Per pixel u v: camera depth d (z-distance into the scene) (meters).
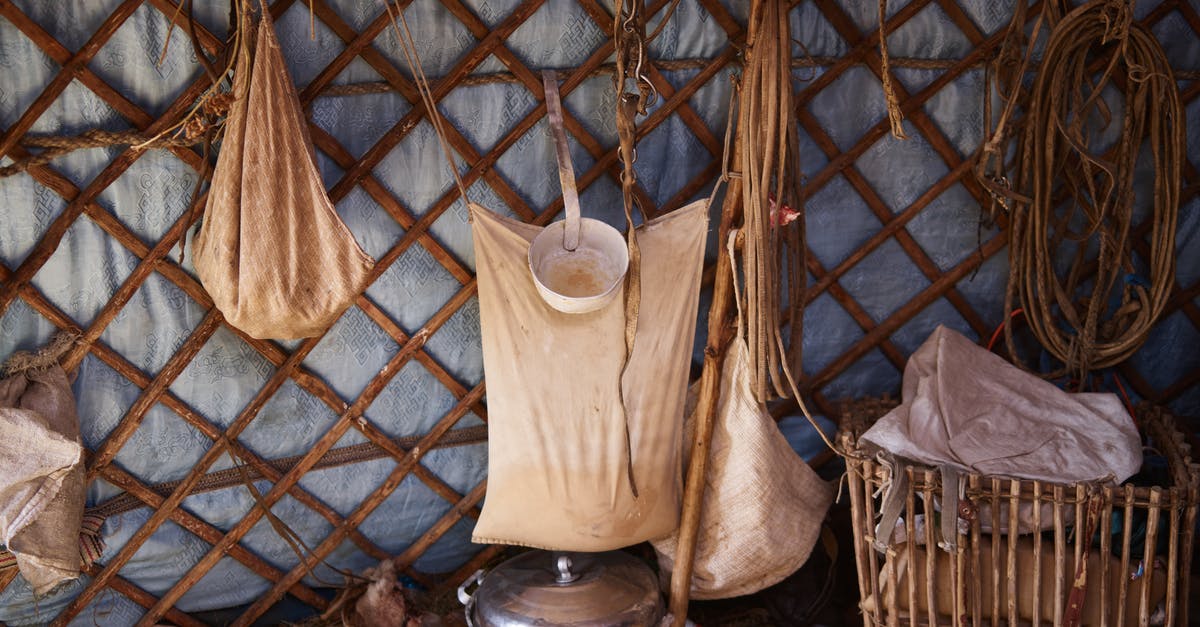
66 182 2.42
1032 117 2.92
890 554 2.60
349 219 2.71
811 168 3.00
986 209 3.11
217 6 2.44
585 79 2.76
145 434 2.74
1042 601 2.58
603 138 2.85
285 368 2.76
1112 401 2.81
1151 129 2.94
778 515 2.84
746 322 2.76
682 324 2.73
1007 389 2.85
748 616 3.06
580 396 2.66
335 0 2.50
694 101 2.87
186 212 2.52
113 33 2.36
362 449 2.98
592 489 2.69
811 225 3.05
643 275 2.69
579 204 2.84
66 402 2.55
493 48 2.63
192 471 2.80
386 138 2.63
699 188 2.96
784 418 3.25
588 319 2.63
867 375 3.27
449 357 2.96
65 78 2.34
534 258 2.55
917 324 3.25
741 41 2.79
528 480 2.69
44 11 2.30
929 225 3.13
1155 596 2.58
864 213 3.08
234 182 2.31
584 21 2.71
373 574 2.97
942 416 2.72
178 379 2.71
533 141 2.79
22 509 2.44
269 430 2.86
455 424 3.06
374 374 2.90
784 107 2.53
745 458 2.79
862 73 2.93
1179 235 3.21
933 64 2.93
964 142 3.06
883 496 2.61
